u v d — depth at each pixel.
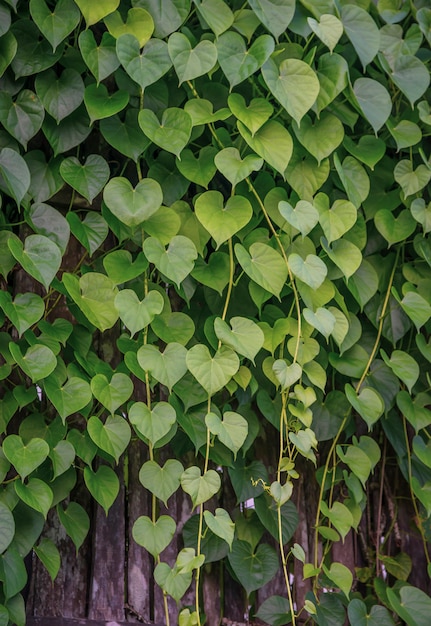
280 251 1.53
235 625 1.58
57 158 1.51
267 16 1.49
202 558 1.39
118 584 1.52
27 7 1.48
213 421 1.41
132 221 1.42
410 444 1.73
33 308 1.41
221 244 1.47
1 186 1.44
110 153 1.61
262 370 1.58
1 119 1.46
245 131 1.46
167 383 1.40
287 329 1.50
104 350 1.58
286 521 1.58
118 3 1.43
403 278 1.67
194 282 1.52
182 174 1.50
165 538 1.41
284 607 1.56
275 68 1.48
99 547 1.53
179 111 1.46
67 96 1.48
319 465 1.68
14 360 1.42
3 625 1.37
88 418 1.53
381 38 1.64
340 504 1.57
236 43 1.47
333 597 1.60
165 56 1.45
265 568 1.56
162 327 1.47
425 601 1.59
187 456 1.60
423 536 1.68
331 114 1.54
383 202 1.64
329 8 1.54
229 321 1.55
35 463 1.36
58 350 1.43
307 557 1.64
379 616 1.58
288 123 1.55
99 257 1.56
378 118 1.56
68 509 1.48
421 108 1.63
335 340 1.54
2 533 1.33
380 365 1.63
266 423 1.66
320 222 1.50
